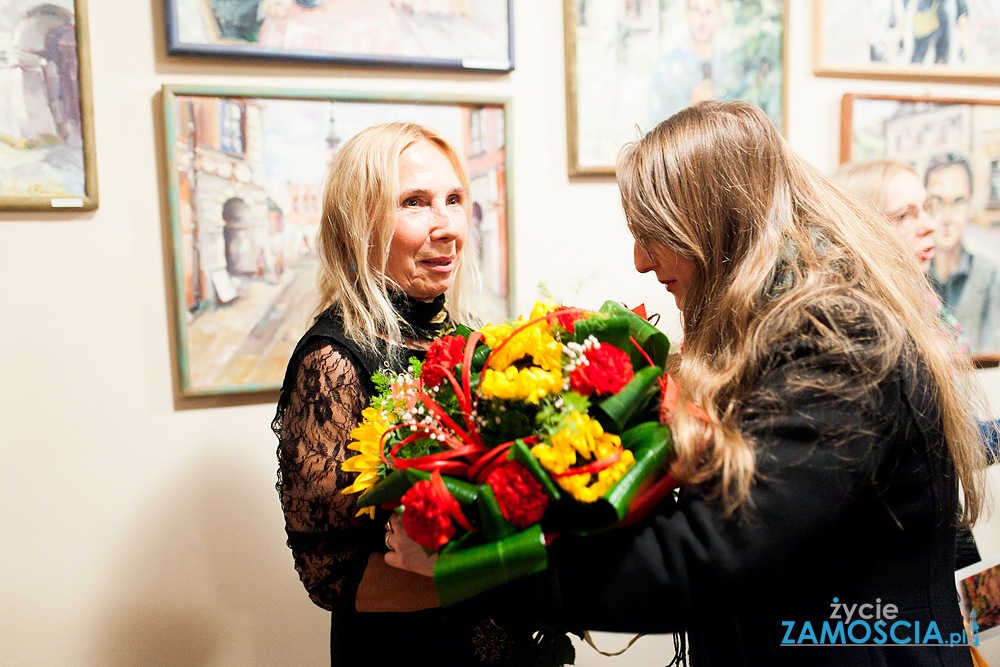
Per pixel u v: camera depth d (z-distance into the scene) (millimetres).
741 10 1900
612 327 794
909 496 782
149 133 1546
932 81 2102
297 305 1651
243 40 1563
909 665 783
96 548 1567
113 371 1560
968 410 923
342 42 1630
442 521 687
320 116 1634
